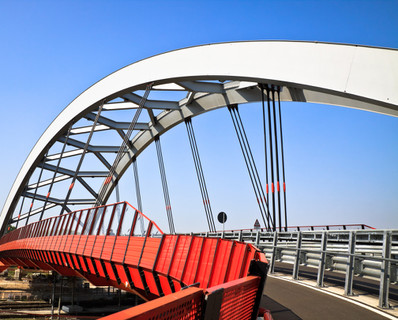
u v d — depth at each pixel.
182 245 10.49
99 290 50.69
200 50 22.95
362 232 9.70
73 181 35.12
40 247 28.70
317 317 7.21
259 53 19.23
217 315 3.22
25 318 36.28
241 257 7.13
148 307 2.12
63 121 39.09
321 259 11.52
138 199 43.22
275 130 21.47
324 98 21.23
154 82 27.28
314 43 16.69
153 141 40.41
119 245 14.85
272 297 9.55
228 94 28.31
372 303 8.60
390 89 13.55
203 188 34.28
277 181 20.88
